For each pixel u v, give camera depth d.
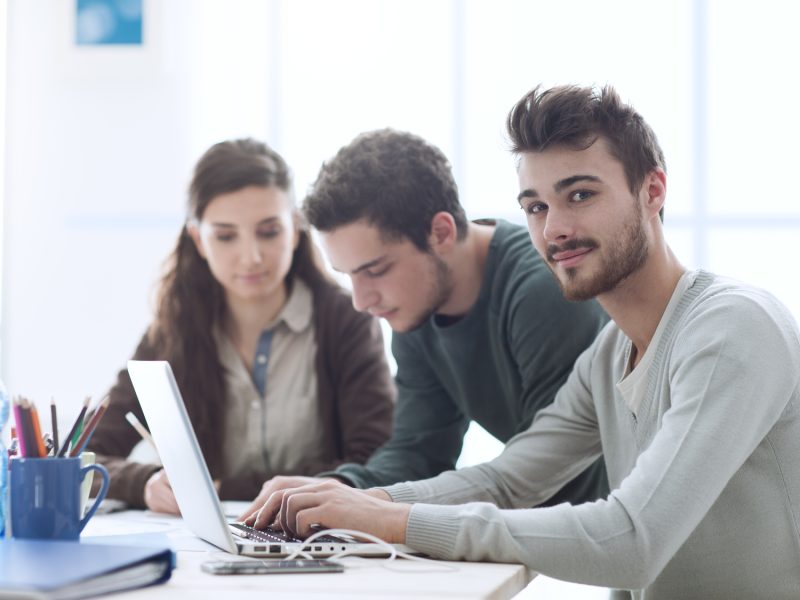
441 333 1.91
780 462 1.30
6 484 1.23
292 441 2.30
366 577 1.08
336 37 3.54
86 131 3.65
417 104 3.49
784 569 1.32
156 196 3.63
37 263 3.67
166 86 3.61
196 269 2.36
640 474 1.18
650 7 3.34
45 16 3.65
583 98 1.35
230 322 2.36
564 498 1.82
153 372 1.24
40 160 3.67
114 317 3.65
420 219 1.78
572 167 1.34
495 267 1.85
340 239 1.79
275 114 3.57
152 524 1.65
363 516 1.25
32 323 3.67
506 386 1.89
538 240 1.40
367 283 1.82
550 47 3.40
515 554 1.17
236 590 0.99
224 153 2.31
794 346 1.27
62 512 1.17
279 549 1.22
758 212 3.29
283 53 3.57
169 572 1.02
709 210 3.32
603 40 3.37
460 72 3.46
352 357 2.29
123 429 2.29
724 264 3.31
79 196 3.66
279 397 2.31
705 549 1.34
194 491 1.26
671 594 1.39
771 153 3.28
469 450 3.37
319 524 1.28
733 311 1.26
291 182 2.37
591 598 2.40
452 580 1.06
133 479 1.96
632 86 3.36
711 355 1.22
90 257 3.66
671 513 1.15
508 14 3.43
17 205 3.67
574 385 1.60
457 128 3.46
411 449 2.01
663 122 3.34
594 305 1.75
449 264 1.83
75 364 3.66
